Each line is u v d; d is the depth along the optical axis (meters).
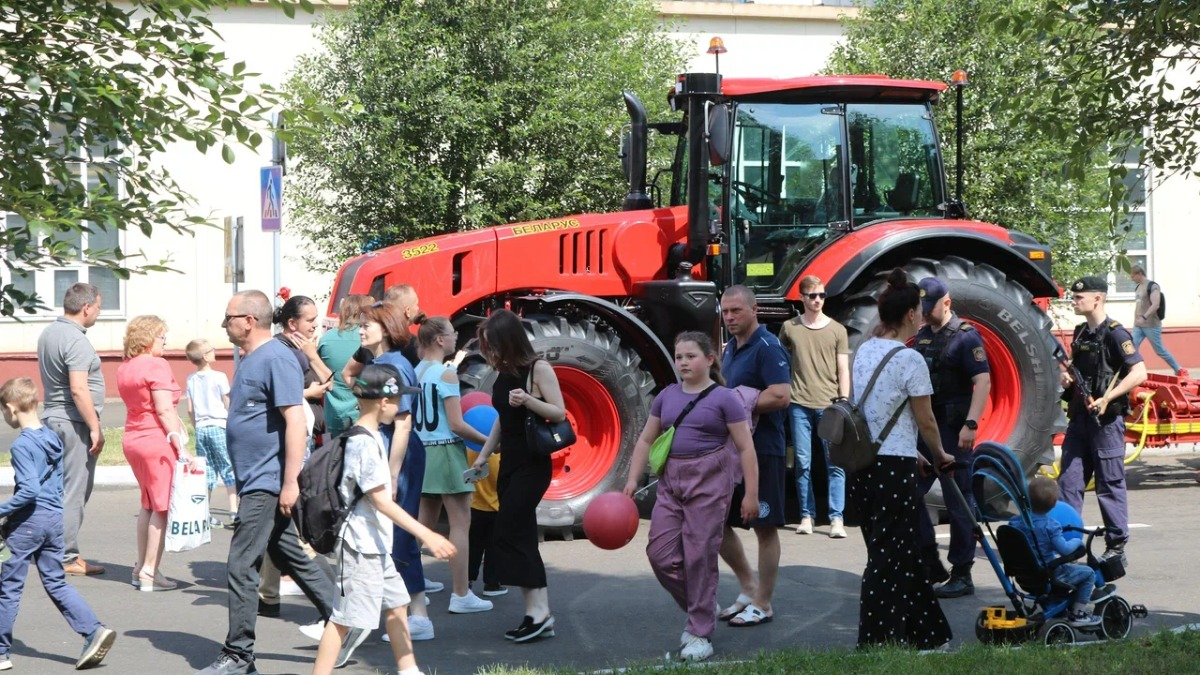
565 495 14.66
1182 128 9.62
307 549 14.33
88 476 13.27
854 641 10.13
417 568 10.41
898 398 9.17
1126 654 8.80
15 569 9.52
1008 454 9.61
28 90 6.49
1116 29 9.27
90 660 9.59
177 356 31.97
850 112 15.88
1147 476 19.08
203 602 12.02
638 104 16.17
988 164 22.83
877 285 15.24
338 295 14.98
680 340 9.66
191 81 7.02
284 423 9.31
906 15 24.59
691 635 9.45
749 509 9.53
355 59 22.78
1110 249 24.50
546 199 23.45
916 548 9.28
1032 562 9.54
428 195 22.22
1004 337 15.74
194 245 31.80
